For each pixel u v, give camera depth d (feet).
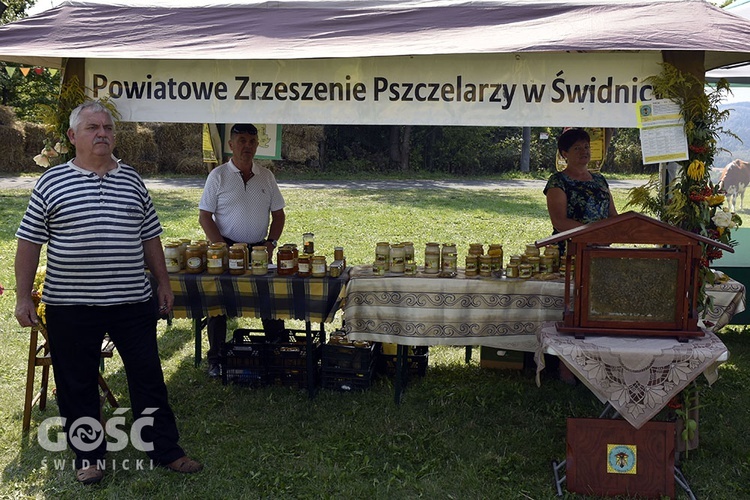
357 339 15.05
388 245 15.08
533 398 16.20
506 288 14.74
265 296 14.93
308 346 15.74
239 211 17.42
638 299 11.47
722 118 11.86
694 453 13.42
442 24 12.15
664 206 12.58
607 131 20.02
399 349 15.56
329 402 15.93
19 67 16.22
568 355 11.04
